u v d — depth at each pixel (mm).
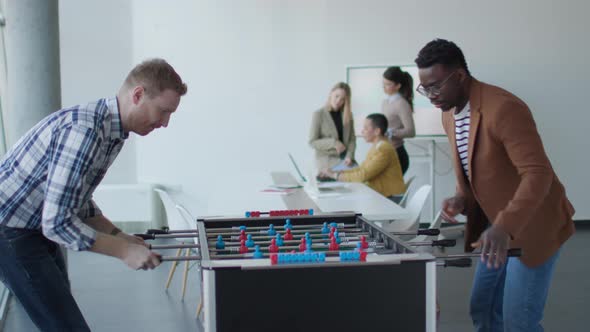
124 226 6395
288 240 2271
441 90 2188
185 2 6344
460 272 4848
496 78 6504
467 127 2291
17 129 3904
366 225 2455
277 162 6617
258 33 6445
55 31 3938
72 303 2115
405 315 1709
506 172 2170
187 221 3859
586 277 4672
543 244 2162
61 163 1844
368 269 1686
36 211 2018
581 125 6559
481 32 6453
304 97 6547
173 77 1981
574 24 6449
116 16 6352
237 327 1656
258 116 6543
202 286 1729
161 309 4062
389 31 6477
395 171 4914
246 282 1650
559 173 6609
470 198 2451
